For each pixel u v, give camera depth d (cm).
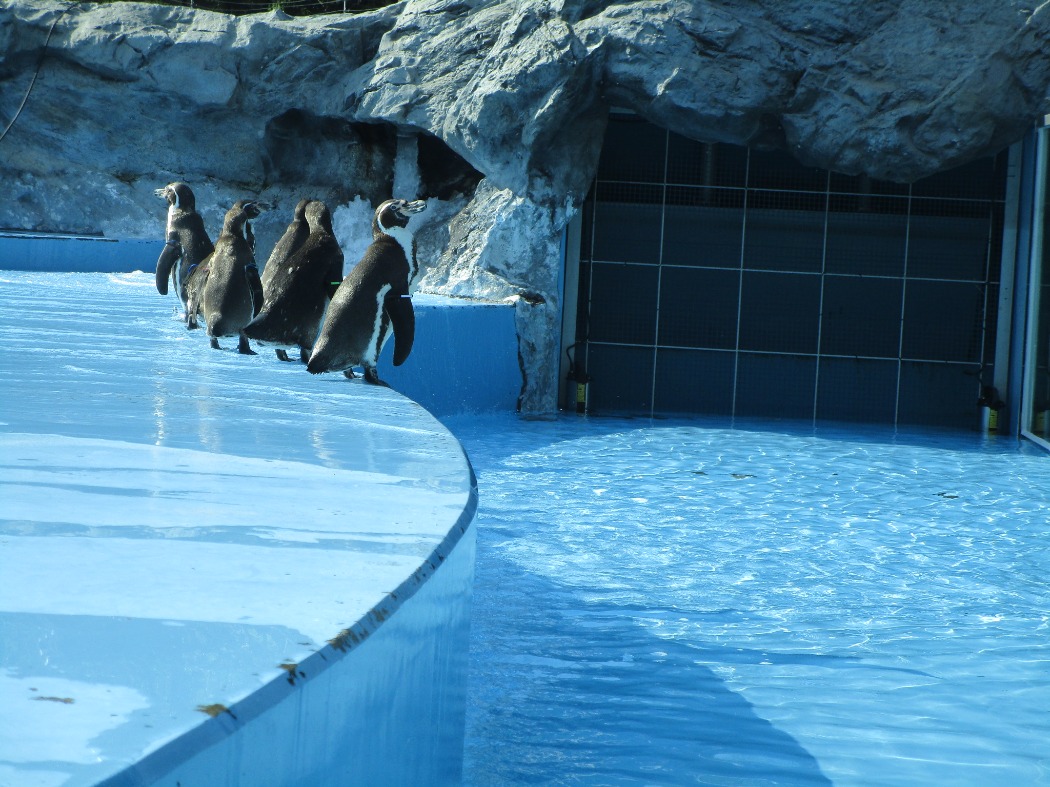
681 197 1923
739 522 958
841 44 1638
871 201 1898
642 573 778
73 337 883
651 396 1959
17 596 221
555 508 989
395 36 1906
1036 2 1570
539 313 1759
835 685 564
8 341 833
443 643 295
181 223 1020
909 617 694
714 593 735
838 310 1925
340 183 2053
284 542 285
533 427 1577
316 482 379
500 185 1792
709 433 1595
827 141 1659
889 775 455
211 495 345
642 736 491
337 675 200
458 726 341
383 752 234
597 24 1691
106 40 1955
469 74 1805
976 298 1891
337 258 827
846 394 1936
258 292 853
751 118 1677
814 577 786
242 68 1972
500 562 795
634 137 1916
